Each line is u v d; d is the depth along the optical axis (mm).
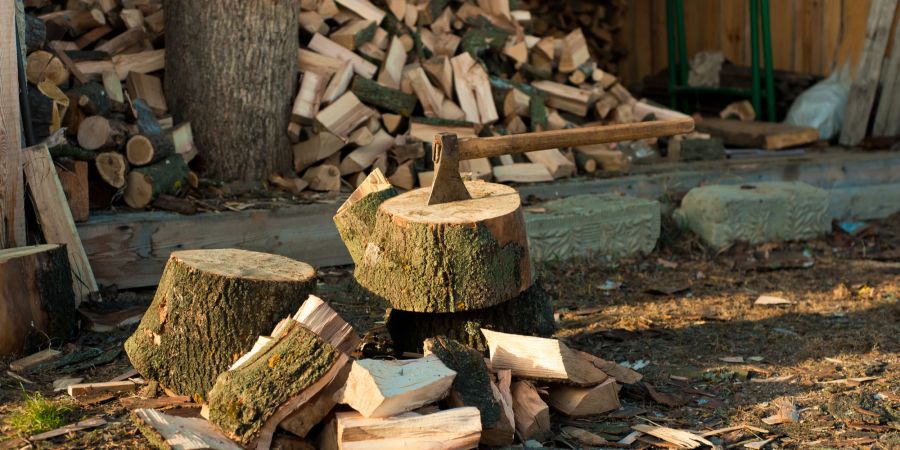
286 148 7105
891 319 5824
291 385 3674
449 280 4195
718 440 4117
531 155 7707
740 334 5586
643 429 4180
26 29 6016
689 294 6449
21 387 4480
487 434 3887
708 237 7438
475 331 4414
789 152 8914
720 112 10844
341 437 3590
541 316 4688
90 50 7012
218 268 4191
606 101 8430
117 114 6414
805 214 7691
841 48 9680
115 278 5961
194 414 4062
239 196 6746
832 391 4641
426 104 7473
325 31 7508
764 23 9875
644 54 12797
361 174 7113
